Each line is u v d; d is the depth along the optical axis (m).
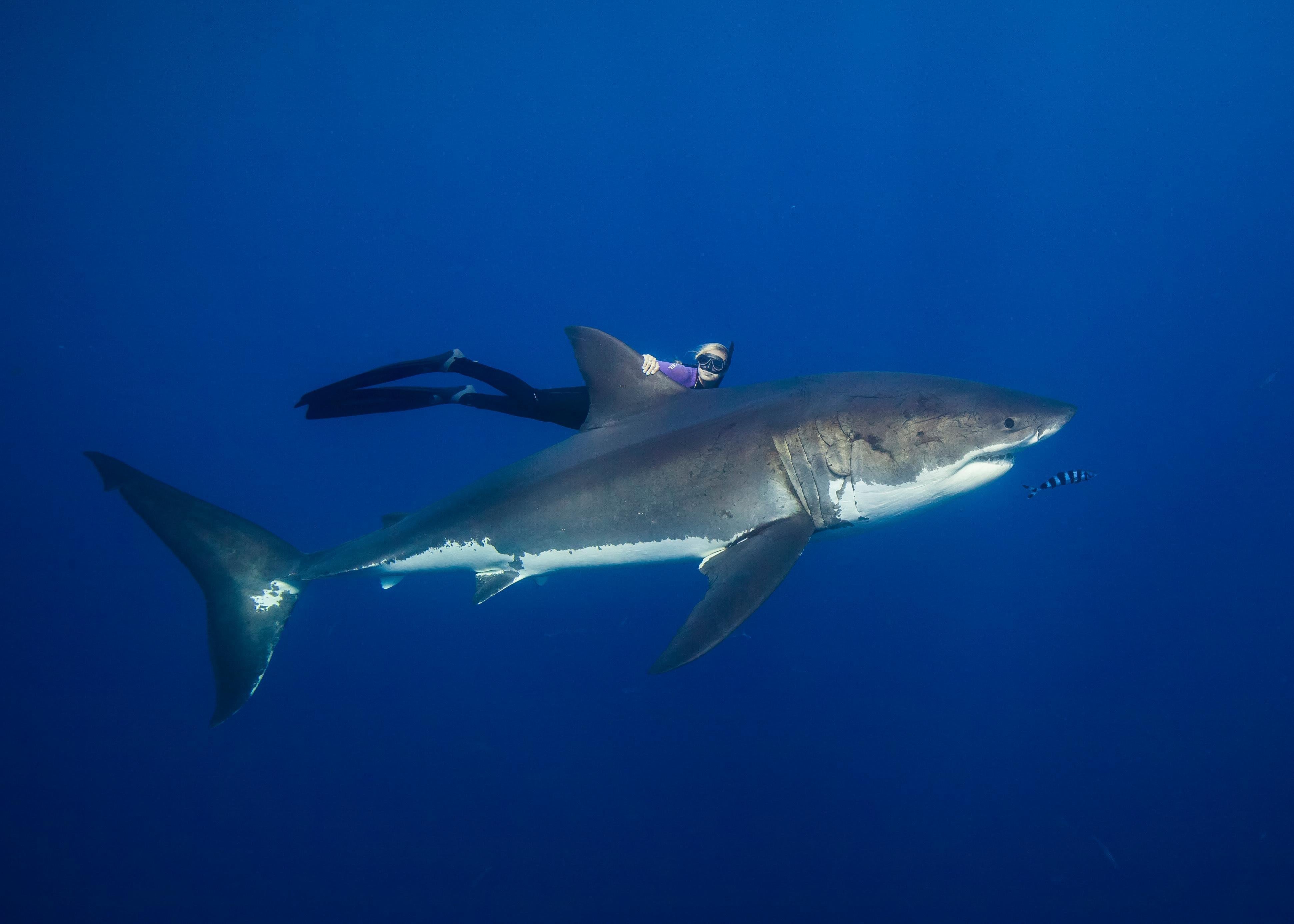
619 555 4.65
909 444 4.41
